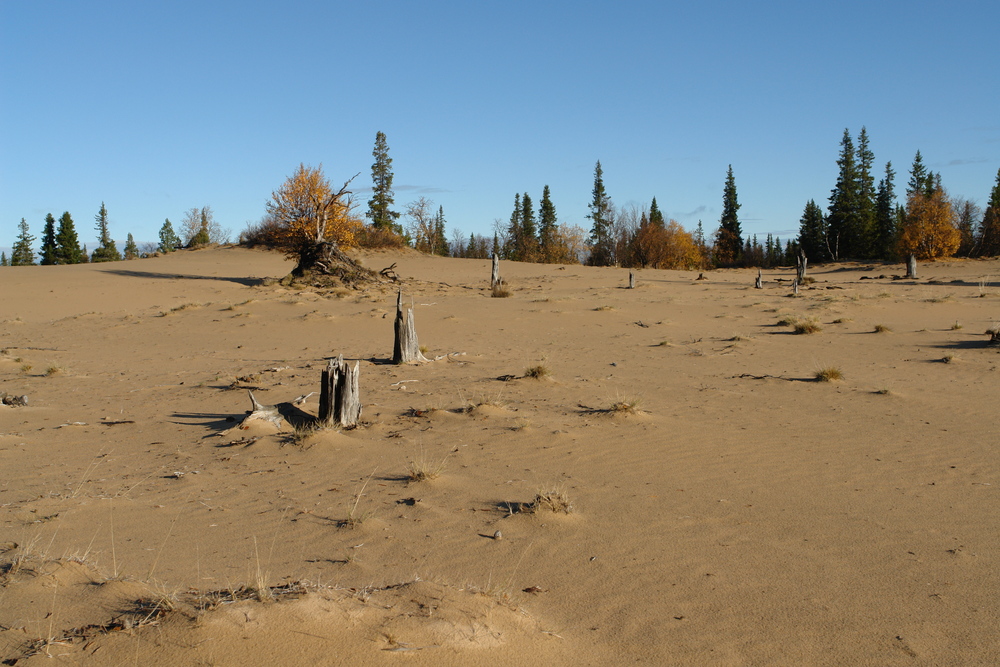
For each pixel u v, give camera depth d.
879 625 3.71
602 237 90.44
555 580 4.27
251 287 36.25
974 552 4.75
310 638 2.99
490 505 5.80
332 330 21.41
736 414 9.75
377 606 3.39
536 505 5.62
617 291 33.66
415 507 5.73
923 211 59.56
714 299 29.78
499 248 95.88
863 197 75.38
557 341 19.12
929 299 27.39
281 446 7.87
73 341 20.48
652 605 3.92
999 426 8.80
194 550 4.70
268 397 10.86
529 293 33.19
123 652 2.82
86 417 9.73
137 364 16.02
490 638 3.23
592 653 3.33
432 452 7.59
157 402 10.90
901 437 8.32
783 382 12.35
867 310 24.67
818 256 82.00
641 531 5.19
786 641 3.52
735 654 3.38
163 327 22.52
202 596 3.49
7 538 4.80
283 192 39.91
